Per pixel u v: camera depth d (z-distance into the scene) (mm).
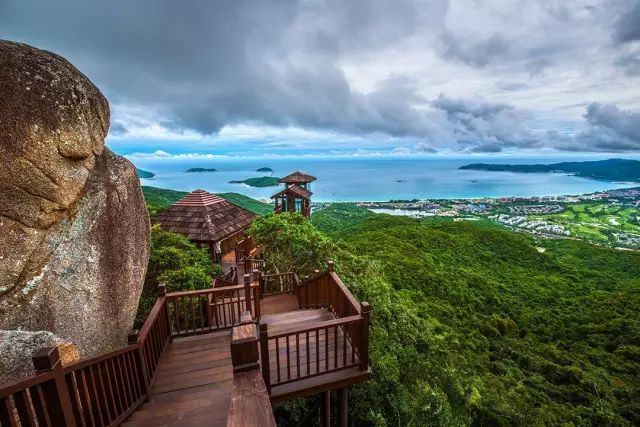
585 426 13070
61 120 3848
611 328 23797
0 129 3436
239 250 13727
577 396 15648
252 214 15555
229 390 4035
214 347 5145
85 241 4273
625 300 28344
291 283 10375
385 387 6723
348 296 4766
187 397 3859
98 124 4527
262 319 6039
